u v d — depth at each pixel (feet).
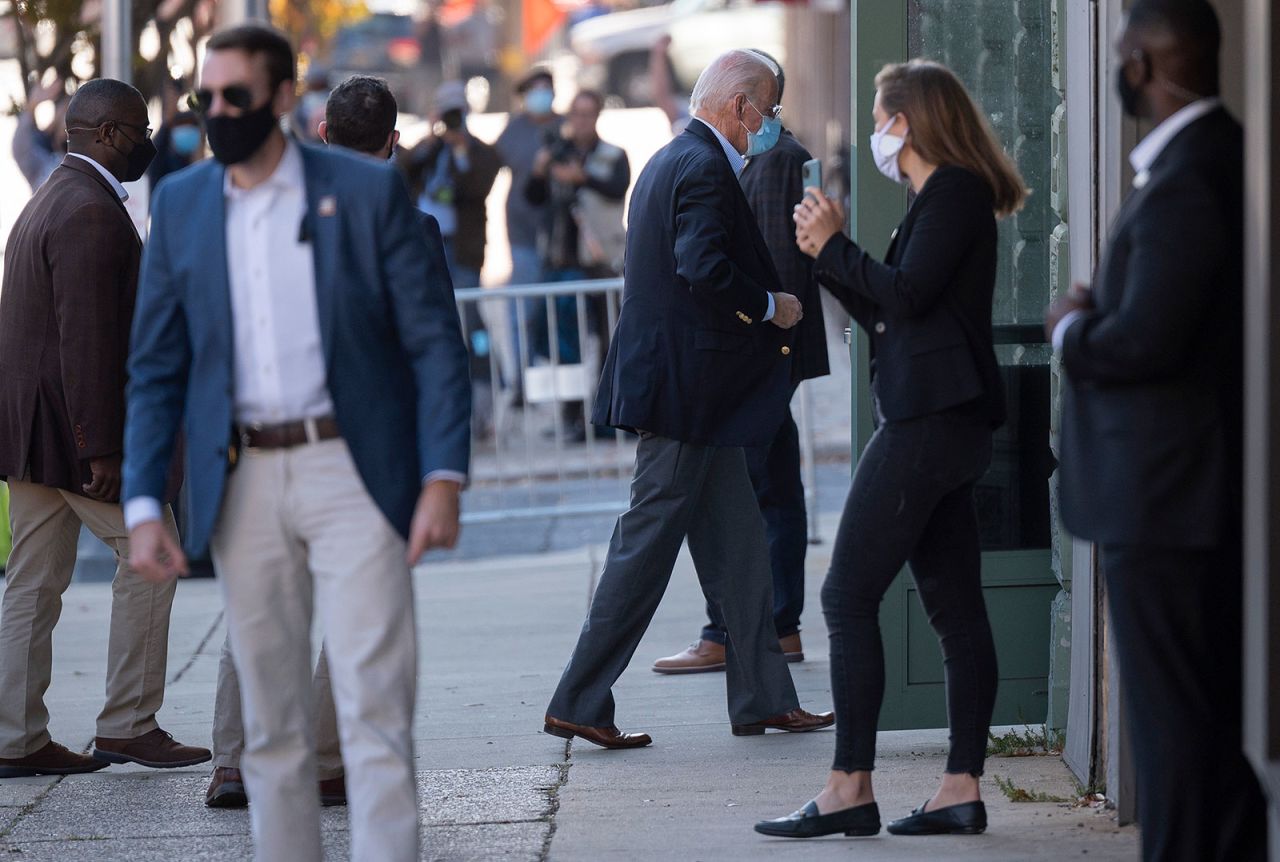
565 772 57.72
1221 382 37.01
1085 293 38.37
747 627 61.62
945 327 44.80
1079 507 38.14
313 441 39.50
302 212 39.40
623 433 117.08
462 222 145.18
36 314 58.13
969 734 48.21
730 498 61.57
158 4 122.31
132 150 59.00
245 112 38.40
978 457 45.80
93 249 56.59
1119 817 48.75
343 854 48.88
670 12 305.53
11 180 120.37
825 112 254.88
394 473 39.55
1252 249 35.42
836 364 177.99
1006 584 58.13
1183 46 36.70
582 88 143.74
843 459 136.05
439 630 85.92
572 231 140.67
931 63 46.01
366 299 39.47
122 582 59.93
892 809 51.37
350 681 39.47
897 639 57.52
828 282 46.29
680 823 50.98
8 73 121.19
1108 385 37.47
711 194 57.72
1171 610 37.47
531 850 48.85
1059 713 56.95
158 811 55.06
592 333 138.92
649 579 59.82
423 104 352.49
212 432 39.34
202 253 39.37
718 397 58.54
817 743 60.59
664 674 73.51
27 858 49.98
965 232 44.42
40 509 59.82
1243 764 38.75
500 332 134.72
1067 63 52.54
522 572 101.24
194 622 89.71
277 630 40.42
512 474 128.26
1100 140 48.47
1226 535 37.32
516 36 398.83
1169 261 35.65
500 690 71.77
